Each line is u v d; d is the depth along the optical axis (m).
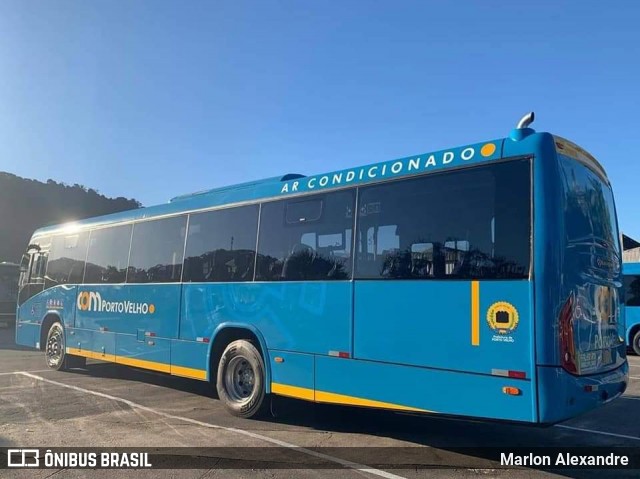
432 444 6.18
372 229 6.12
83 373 11.44
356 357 6.05
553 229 4.83
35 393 9.13
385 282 5.88
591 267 5.42
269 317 7.11
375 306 5.93
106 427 6.85
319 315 6.50
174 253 8.88
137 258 9.70
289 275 6.95
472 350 5.10
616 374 5.63
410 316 5.61
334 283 6.37
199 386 9.84
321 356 6.42
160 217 9.33
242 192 7.93
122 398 8.71
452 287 5.30
